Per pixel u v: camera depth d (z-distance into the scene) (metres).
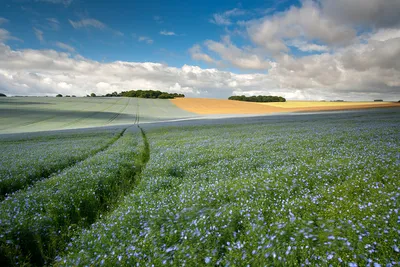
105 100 133.75
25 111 82.06
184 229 5.61
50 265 5.85
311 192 7.39
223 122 52.53
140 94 178.25
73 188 9.67
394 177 7.43
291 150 15.02
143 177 11.31
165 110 106.50
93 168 12.88
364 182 7.33
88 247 5.51
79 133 39.66
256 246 4.71
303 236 4.71
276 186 7.79
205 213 6.24
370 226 4.65
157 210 6.79
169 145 21.39
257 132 29.02
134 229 5.92
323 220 5.38
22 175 12.53
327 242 4.38
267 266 4.12
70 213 8.12
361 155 11.35
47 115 77.69
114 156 16.48
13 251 6.00
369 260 3.80
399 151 11.66
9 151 22.20
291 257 4.21
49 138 34.47
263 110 107.44
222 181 9.08
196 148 18.14
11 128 56.97
